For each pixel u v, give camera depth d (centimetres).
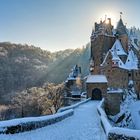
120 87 10450
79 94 11556
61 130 2825
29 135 2406
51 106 13462
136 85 11325
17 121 2473
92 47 12550
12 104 17375
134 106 10194
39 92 18238
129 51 11812
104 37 12069
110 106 9219
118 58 10794
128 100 10162
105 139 2334
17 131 2431
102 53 11981
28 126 2602
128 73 11088
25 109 15062
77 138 2408
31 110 14850
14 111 15450
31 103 15312
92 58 12419
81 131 2800
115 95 9269
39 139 2266
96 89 9481
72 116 4356
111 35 12331
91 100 9062
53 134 2548
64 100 12050
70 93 12069
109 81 10619
